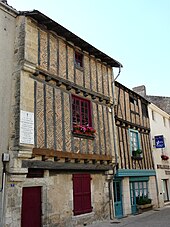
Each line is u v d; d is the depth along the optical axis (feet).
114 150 32.53
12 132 21.63
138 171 38.11
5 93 22.24
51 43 26.45
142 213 36.29
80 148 27.09
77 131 26.94
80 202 27.22
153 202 41.45
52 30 26.86
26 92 22.67
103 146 30.63
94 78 31.68
